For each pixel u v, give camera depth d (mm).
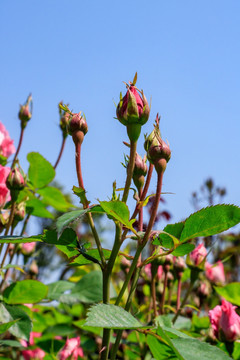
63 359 547
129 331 642
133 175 411
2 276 539
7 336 616
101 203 359
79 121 400
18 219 551
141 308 676
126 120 381
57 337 734
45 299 626
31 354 673
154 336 374
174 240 384
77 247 391
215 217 382
